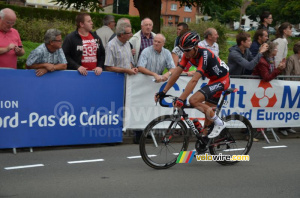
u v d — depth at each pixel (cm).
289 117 599
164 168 417
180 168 424
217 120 414
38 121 467
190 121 420
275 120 590
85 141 496
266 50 556
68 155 462
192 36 383
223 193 346
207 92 405
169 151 420
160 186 360
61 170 403
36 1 4319
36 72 457
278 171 421
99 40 519
